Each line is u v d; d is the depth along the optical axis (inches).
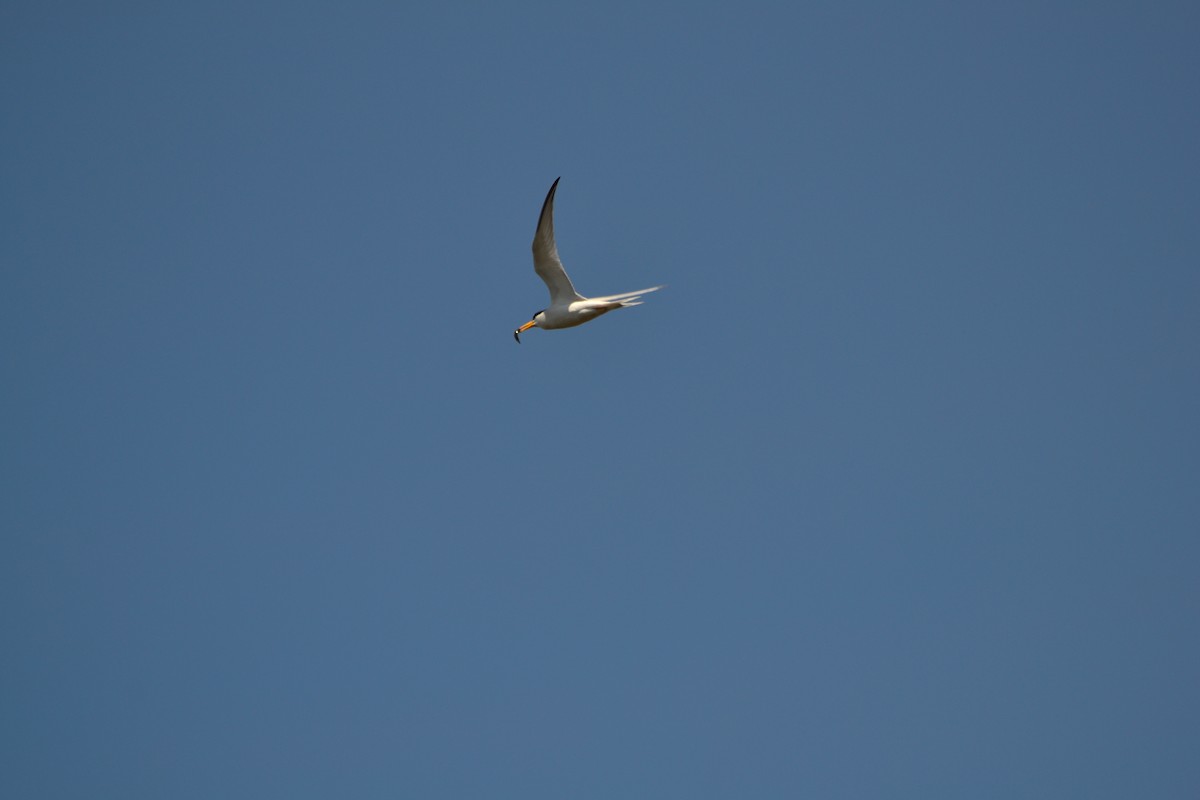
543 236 733.9
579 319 757.9
